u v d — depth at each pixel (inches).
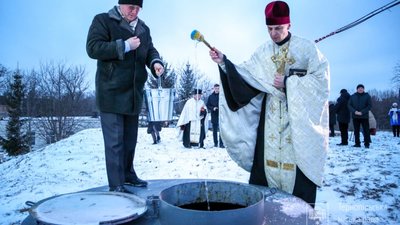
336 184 239.9
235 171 295.3
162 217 65.6
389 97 1497.3
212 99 468.8
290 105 111.7
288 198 88.0
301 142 110.3
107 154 104.3
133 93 107.9
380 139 578.9
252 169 126.6
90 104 1747.0
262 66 123.4
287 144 117.3
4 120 1678.2
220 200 81.8
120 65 105.6
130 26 109.8
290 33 122.6
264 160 123.0
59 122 1568.7
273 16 116.3
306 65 118.4
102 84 105.8
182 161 348.8
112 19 107.5
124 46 100.6
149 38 116.2
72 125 1599.4
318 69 113.7
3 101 1758.1
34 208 72.6
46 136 1571.1
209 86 1175.6
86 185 255.4
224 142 124.8
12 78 1625.2
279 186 120.3
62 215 67.7
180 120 461.7
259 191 75.1
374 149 421.4
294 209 79.7
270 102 121.5
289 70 119.0
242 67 122.5
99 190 99.7
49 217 66.6
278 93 117.5
